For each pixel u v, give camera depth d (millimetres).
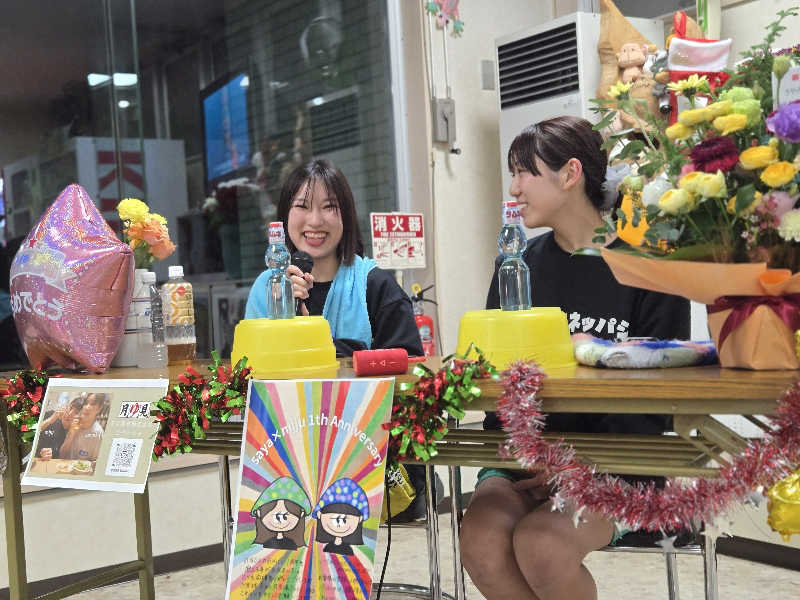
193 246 4012
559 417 1996
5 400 2076
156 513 3510
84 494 3363
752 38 3582
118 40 3844
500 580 1770
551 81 4109
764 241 1356
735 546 3430
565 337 1582
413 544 3785
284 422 1622
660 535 1828
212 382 1721
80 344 2080
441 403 1505
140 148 3895
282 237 1961
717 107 1334
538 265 2105
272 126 4203
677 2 3916
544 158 1986
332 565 1552
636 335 1962
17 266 2164
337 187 2572
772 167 1283
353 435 1576
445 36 4445
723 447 1322
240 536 1611
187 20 3994
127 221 2357
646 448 1429
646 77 3576
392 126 4477
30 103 3691
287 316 1946
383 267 4164
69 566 3320
